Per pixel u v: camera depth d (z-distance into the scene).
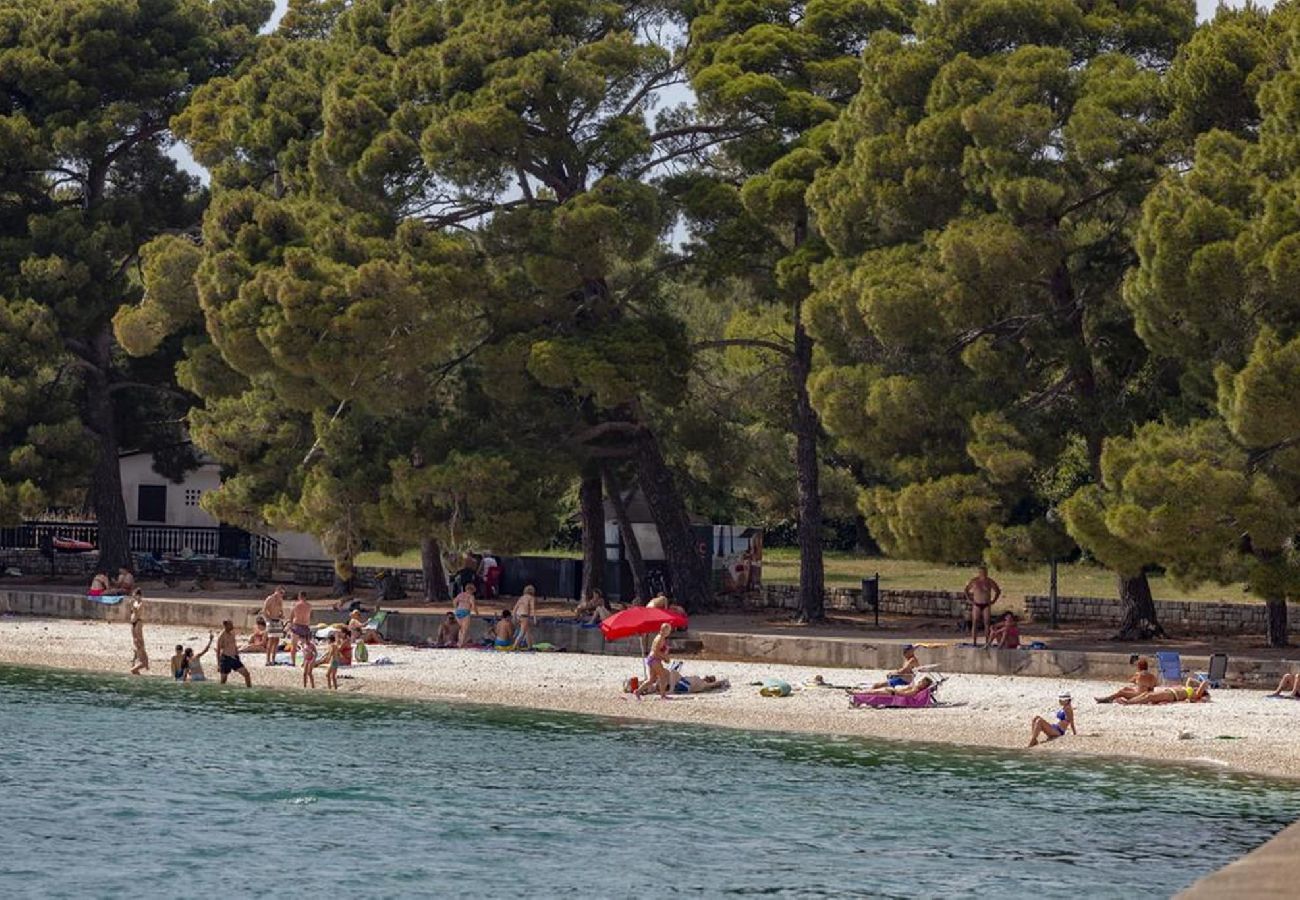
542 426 96.62
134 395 126.06
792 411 105.50
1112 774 59.25
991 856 49.41
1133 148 77.25
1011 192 76.38
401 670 84.62
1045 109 77.38
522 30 94.81
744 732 68.94
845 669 80.12
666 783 59.62
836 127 87.25
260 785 60.50
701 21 98.38
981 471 79.69
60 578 125.94
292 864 50.28
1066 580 111.25
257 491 106.00
